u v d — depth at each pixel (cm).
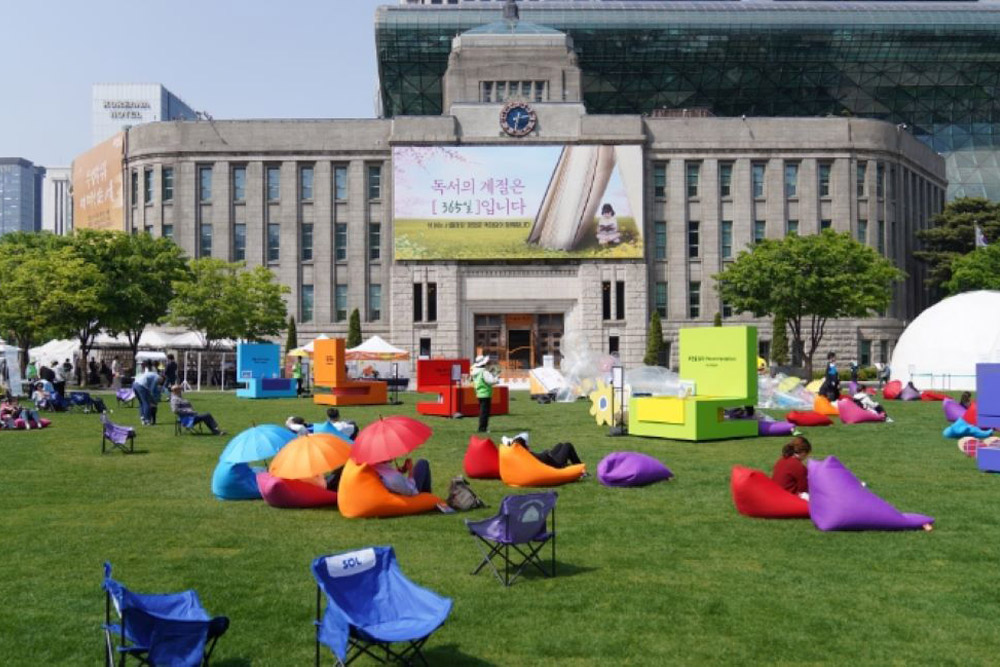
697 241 6688
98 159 7625
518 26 7112
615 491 1484
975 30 8331
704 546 1078
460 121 6475
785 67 8562
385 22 7950
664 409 2333
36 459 1933
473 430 2561
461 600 862
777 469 1326
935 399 3878
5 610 840
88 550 1077
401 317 6384
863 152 6781
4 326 5088
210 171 6731
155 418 2825
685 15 8194
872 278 5356
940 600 854
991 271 6397
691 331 2577
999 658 706
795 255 5397
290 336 6238
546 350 6450
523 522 926
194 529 1195
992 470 1667
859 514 1148
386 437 1255
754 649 729
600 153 6431
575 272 6425
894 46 8419
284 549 1078
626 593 883
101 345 6306
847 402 2823
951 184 8806
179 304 5500
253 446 1385
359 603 717
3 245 5772
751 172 6700
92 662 712
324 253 6650
